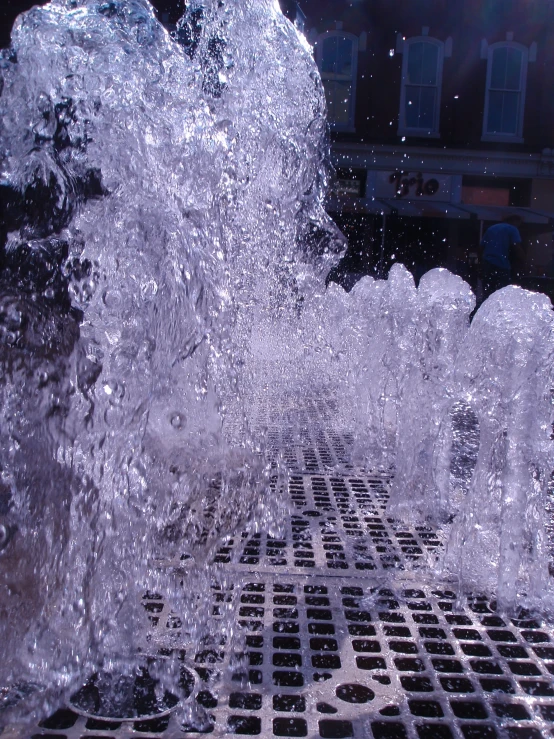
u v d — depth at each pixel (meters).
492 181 19.78
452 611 1.62
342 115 19.23
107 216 1.85
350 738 1.15
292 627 1.52
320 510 2.33
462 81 19.16
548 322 1.73
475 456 3.02
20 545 1.49
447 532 2.15
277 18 2.77
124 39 1.92
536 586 1.72
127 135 1.89
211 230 2.17
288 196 2.99
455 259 18.17
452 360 2.32
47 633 1.36
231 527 2.02
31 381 1.67
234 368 2.35
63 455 1.66
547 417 1.71
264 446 3.07
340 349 3.86
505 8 18.80
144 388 1.74
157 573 1.74
